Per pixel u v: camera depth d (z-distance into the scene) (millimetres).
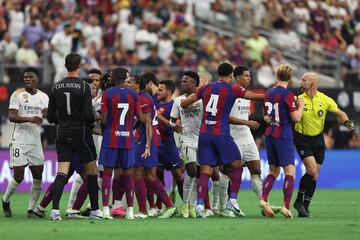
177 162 52219
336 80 93000
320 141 50531
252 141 52094
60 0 100000
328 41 107375
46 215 50406
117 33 95500
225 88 47562
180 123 51062
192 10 105062
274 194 75750
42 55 92312
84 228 41375
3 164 79000
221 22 105500
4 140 87250
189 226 42500
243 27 105188
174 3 102250
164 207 56625
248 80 50406
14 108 49250
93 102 51312
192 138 50375
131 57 93500
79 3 101562
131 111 47281
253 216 50281
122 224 43688
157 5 101062
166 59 94938
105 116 46969
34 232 39500
